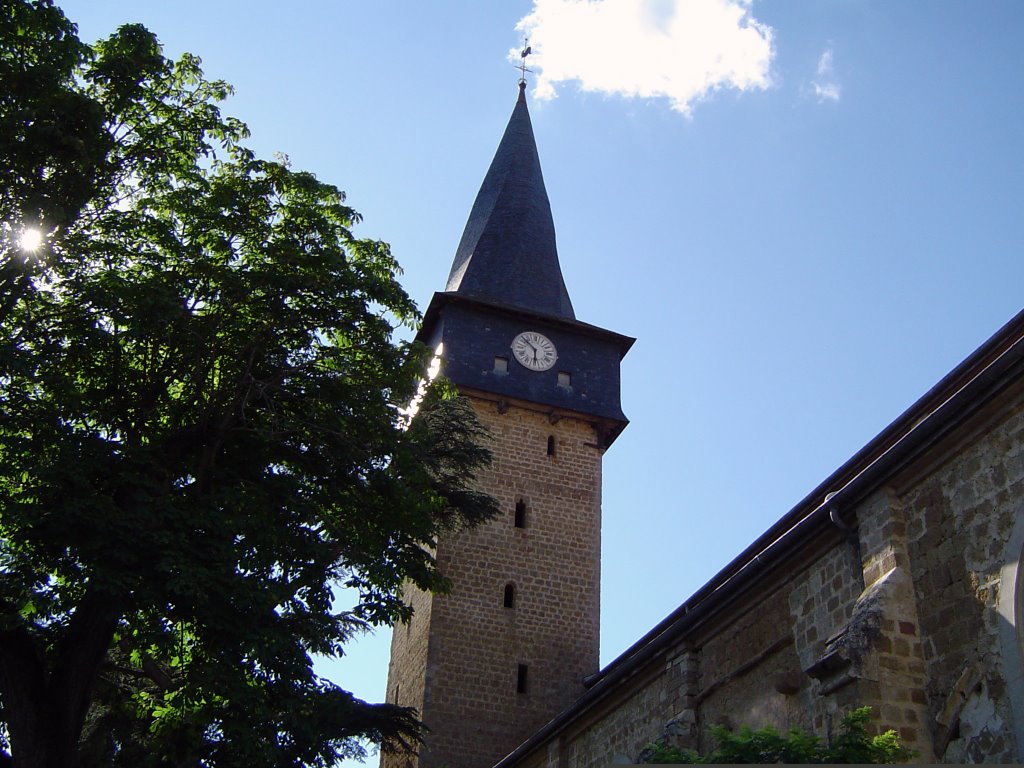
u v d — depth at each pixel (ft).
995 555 41.14
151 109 56.03
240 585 47.19
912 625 44.16
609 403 121.90
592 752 72.95
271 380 56.75
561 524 114.42
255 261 56.54
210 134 56.80
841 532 49.83
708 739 57.41
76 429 50.65
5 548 47.67
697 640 61.46
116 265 53.57
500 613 107.55
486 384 117.70
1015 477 41.06
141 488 49.47
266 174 58.13
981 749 39.52
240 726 46.88
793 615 52.90
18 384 50.03
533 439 118.11
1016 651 38.78
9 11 50.83
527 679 104.99
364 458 57.11
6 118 49.29
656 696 64.64
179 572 45.68
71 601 48.93
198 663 47.80
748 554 71.82
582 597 111.24
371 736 66.13
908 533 46.14
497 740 100.83
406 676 109.09
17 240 50.03
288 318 56.08
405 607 57.36
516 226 136.77
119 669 61.05
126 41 55.67
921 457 45.55
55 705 47.21
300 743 50.01
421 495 60.59
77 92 52.29
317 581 53.21
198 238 55.67
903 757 39.83
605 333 125.70
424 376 60.80
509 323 123.54
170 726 51.62
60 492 46.75
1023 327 53.31
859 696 42.04
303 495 56.39
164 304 50.67
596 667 108.17
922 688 42.93
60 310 52.01
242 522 49.78
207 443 54.49
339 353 59.06
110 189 53.93
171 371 54.65
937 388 58.23
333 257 55.93
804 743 35.68
